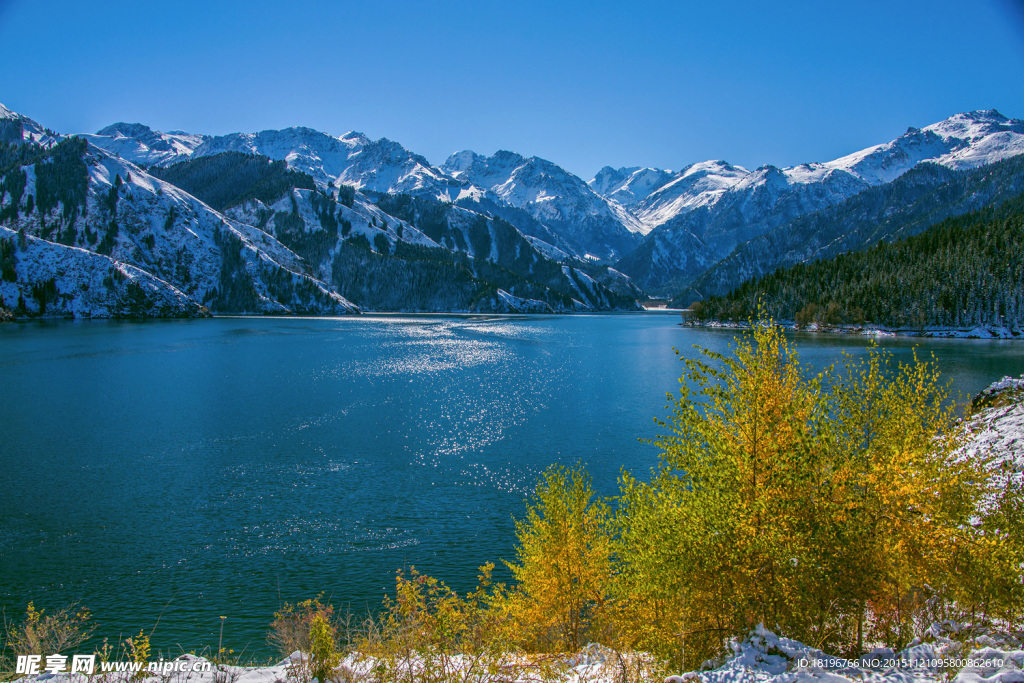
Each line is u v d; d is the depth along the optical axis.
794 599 13.62
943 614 14.14
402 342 137.25
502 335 165.88
